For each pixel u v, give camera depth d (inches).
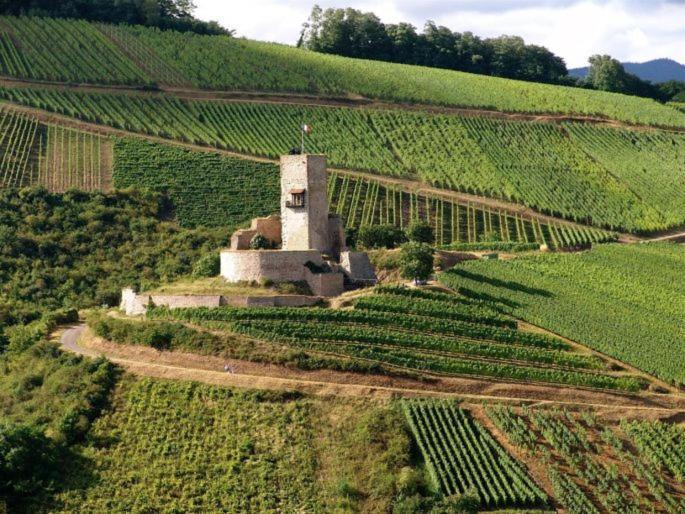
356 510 2593.5
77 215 4798.2
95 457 2726.4
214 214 5093.5
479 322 3472.0
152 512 2559.1
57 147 5511.8
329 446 2780.5
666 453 2893.7
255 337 3154.5
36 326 3629.4
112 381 3016.7
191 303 3462.1
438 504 2546.8
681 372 3255.4
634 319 3732.8
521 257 4503.0
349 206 5344.5
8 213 4682.6
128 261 4534.9
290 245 3806.6
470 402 2997.0
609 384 3142.2
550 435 2881.4
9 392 3065.9
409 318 3363.7
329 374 3009.4
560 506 2672.2
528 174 6077.8
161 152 5600.4
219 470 2689.5
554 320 3590.1
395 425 2805.1
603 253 4685.0
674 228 5605.3
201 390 2947.8
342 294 3592.5
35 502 2578.7
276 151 5871.1
